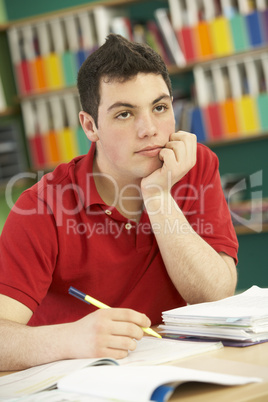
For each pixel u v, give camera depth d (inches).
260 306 56.9
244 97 169.6
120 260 68.8
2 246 64.8
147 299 70.5
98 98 64.7
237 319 52.9
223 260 69.9
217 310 57.2
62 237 66.5
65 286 68.7
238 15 168.1
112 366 45.8
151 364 48.1
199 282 67.1
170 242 67.4
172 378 39.6
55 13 183.8
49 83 187.5
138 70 62.7
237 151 180.1
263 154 177.8
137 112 63.9
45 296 70.6
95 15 179.0
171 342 55.2
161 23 172.4
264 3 167.9
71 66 184.2
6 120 196.7
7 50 196.7
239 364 46.1
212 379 39.6
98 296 69.2
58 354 53.1
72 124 187.5
